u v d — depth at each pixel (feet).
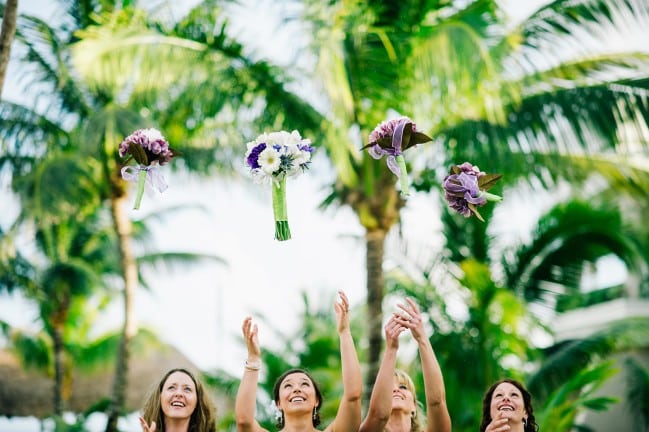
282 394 21.20
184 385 21.25
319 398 21.83
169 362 78.89
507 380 22.30
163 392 21.20
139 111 44.68
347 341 20.90
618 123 40.19
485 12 39.17
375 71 38.99
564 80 40.70
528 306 49.03
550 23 39.45
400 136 21.03
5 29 30.45
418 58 37.88
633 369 59.26
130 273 58.13
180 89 42.37
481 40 35.94
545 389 49.21
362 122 40.65
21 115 52.65
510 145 40.52
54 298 69.05
